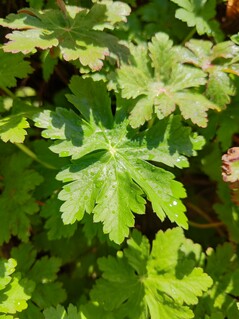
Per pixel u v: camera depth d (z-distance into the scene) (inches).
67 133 9.1
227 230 11.5
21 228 10.2
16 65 10.2
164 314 9.7
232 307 10.3
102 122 9.5
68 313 9.5
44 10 9.7
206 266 10.7
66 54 8.9
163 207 8.8
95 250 11.5
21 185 10.4
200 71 10.0
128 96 9.5
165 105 9.4
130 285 10.1
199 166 11.8
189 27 11.2
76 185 8.9
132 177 9.1
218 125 11.1
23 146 10.7
